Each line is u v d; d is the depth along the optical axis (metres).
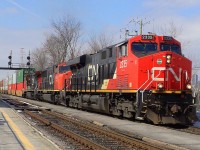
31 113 22.70
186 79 17.20
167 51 17.08
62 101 32.44
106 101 21.39
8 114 21.44
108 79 21.17
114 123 17.78
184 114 16.69
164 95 16.80
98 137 13.52
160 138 12.90
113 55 20.55
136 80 17.05
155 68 16.98
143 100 16.62
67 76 31.22
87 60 25.91
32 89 47.84
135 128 15.80
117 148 11.17
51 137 13.30
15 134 13.07
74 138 12.88
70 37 60.56
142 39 18.03
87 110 26.92
